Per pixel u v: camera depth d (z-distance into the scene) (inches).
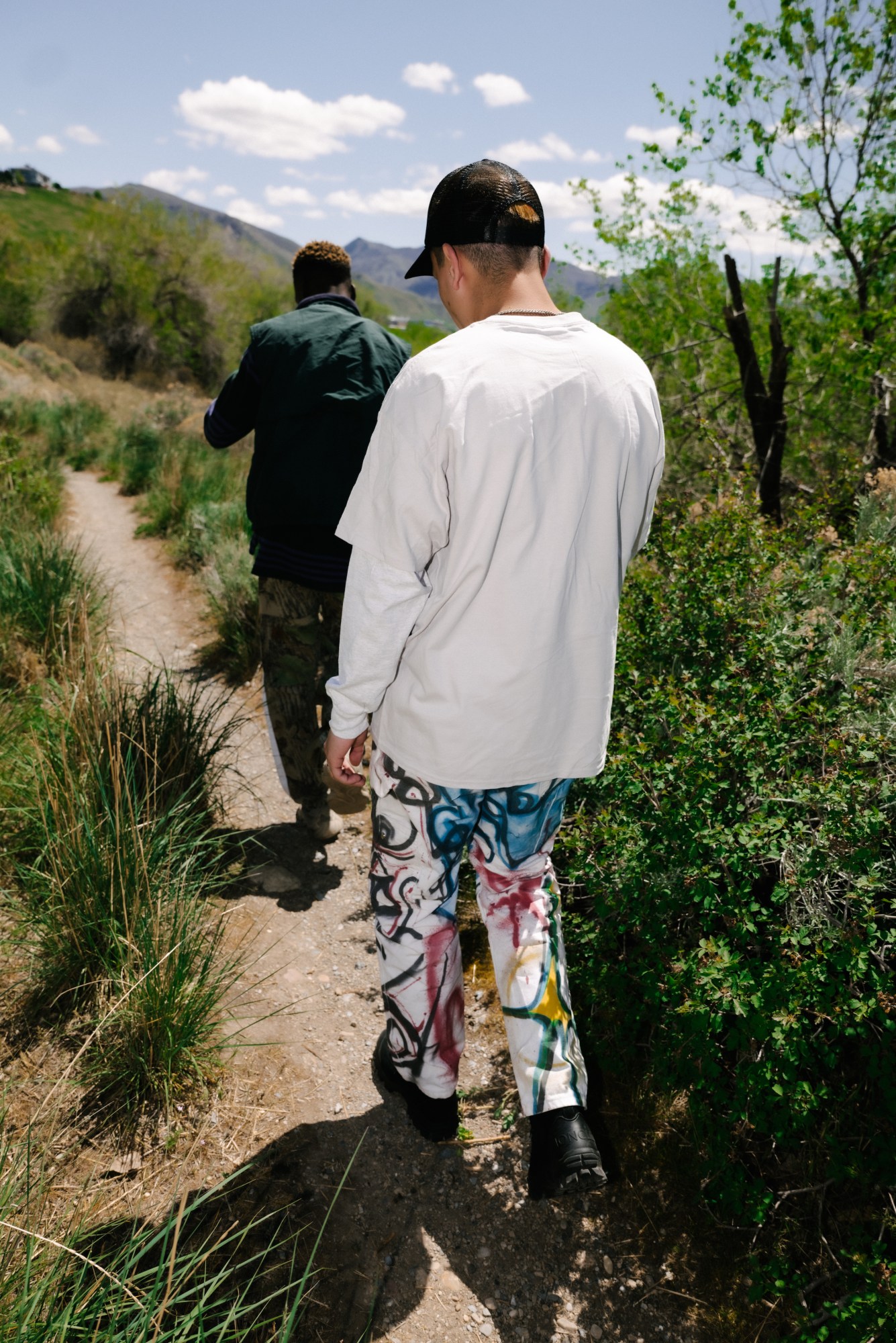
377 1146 72.1
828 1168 61.9
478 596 50.9
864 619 93.0
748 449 214.1
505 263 52.5
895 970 70.2
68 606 157.4
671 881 74.7
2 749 109.3
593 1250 64.9
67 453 467.2
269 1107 74.2
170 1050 72.8
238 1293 58.6
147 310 1269.7
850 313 221.1
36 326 1246.9
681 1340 59.1
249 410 102.2
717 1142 65.9
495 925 61.9
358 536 52.1
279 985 89.2
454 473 48.3
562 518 50.2
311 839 115.8
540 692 53.5
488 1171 70.7
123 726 108.1
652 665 102.0
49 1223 59.7
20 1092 70.7
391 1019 66.6
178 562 246.5
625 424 51.2
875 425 195.9
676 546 113.8
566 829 94.7
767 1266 60.5
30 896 87.2
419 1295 60.7
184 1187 65.8
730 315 193.5
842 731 82.0
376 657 52.7
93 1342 47.8
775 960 68.0
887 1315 53.2
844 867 69.9
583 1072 57.9
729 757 78.2
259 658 170.7
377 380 97.7
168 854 92.1
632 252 255.0
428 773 55.4
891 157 211.6
